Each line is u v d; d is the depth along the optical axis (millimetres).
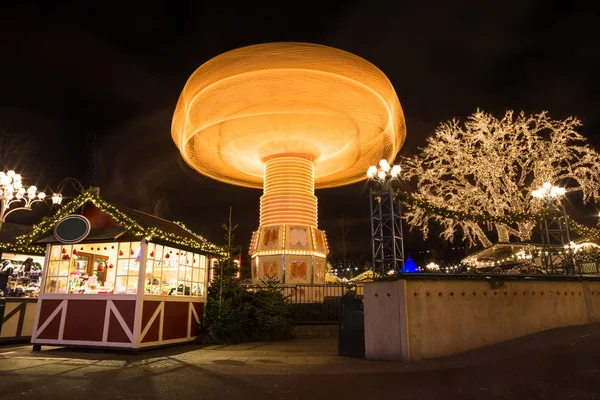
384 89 18812
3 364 9172
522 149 26219
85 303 11445
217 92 17750
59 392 6430
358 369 8320
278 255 19969
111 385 6949
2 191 16328
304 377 7594
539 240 25688
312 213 21125
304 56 16906
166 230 12891
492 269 21188
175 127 21094
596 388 6059
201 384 7035
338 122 19547
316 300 18125
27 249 13867
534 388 6238
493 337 9922
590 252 17312
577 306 11250
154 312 11609
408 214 27922
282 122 19406
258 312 14734
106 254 12344
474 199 26906
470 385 6684
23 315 13758
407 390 6492
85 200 12203
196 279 13828
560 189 14984
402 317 9281
